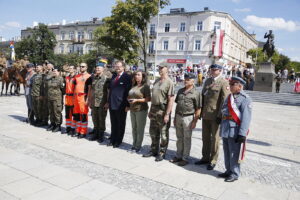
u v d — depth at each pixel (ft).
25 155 15.72
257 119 35.17
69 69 20.97
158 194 11.57
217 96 14.44
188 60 118.93
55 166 14.20
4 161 14.57
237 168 13.39
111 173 13.66
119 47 85.76
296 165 16.84
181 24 131.13
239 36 153.79
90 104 20.22
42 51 144.46
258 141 22.86
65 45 177.47
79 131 20.54
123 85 18.06
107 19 82.64
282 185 13.37
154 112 16.01
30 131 21.75
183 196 11.49
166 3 85.97
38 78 23.02
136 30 87.25
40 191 11.28
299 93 66.18
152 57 139.44
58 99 21.47
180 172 14.34
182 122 15.25
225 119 13.20
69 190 11.50
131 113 17.42
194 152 18.47
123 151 17.63
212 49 122.01
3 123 24.35
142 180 12.99
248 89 69.92
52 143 18.58
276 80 68.33
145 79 17.56
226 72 77.20
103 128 19.61
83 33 168.76
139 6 79.71
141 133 17.51
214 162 14.89
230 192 12.12
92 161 15.30
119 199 10.91
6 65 51.55
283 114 41.19
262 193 12.22
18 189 11.36
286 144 22.29
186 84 15.06
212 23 123.65
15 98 43.62
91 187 11.91
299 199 11.78
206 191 12.10
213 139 14.71
